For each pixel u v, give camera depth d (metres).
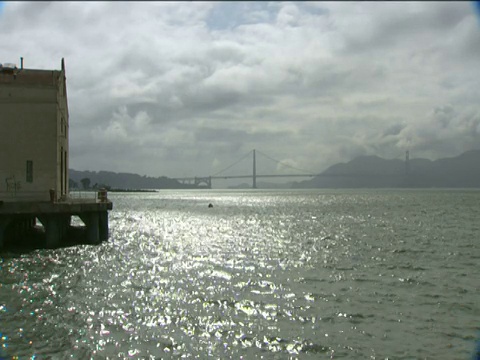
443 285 23.11
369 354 14.47
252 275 25.28
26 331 15.77
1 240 31.75
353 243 39.22
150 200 160.50
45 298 19.80
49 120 35.28
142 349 14.52
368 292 21.61
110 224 58.69
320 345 15.05
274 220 66.62
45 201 33.22
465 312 18.59
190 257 31.48
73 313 17.75
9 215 31.88
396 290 22.03
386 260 30.39
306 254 33.09
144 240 41.06
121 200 159.50
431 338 15.76
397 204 108.00
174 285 22.61
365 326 16.86
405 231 48.72
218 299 20.03
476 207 92.44
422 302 19.95
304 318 17.64
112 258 30.05
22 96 35.00
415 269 27.25
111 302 19.34
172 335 15.71
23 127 35.00
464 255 32.34
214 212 88.06
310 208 97.81
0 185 34.69
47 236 32.91
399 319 17.66
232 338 15.55
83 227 47.03
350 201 130.88
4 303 18.88
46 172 35.16
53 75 36.50
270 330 16.31
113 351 14.32
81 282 22.97
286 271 26.55
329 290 21.94
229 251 34.66
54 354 14.00
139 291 21.30
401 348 14.92
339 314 18.16
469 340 15.60
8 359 13.60
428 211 81.19
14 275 24.20
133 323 16.77
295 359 14.09
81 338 15.26
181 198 186.25
